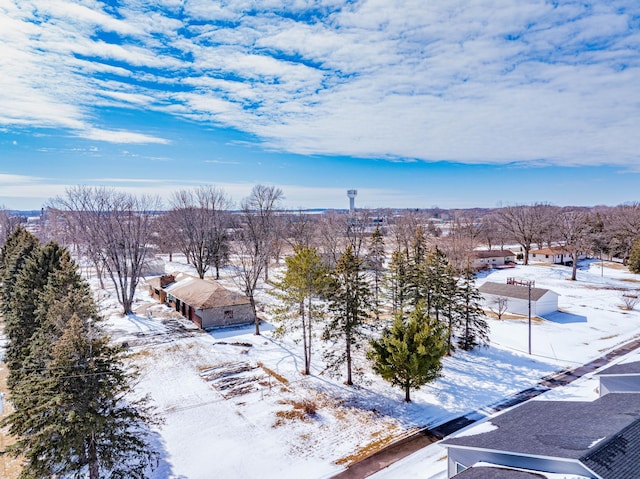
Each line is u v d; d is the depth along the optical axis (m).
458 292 33.84
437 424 21.86
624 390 20.55
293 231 74.19
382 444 19.84
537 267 76.56
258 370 28.77
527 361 31.42
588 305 49.19
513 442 13.53
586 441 12.27
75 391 14.59
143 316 42.44
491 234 102.75
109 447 15.37
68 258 27.77
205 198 62.25
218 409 23.22
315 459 18.59
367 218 89.44
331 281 27.42
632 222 81.44
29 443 14.12
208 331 37.41
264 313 43.22
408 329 24.30
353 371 28.75
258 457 18.77
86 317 18.03
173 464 18.23
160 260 67.62
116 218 43.56
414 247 67.06
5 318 28.44
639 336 37.69
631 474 10.76
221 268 70.44
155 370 28.39
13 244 40.84
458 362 31.12
